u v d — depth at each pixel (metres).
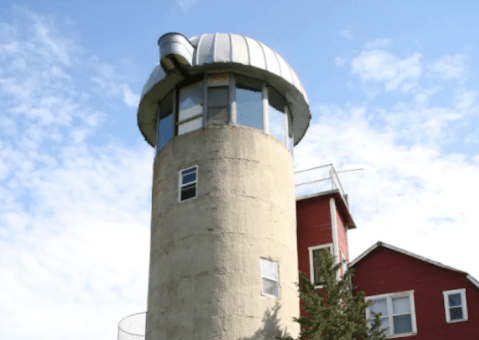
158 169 25.78
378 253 27.33
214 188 23.41
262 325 21.47
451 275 25.55
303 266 28.19
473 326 24.28
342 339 19.95
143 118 28.17
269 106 26.05
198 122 25.11
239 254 22.25
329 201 29.36
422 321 25.20
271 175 24.48
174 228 23.42
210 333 20.91
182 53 24.64
